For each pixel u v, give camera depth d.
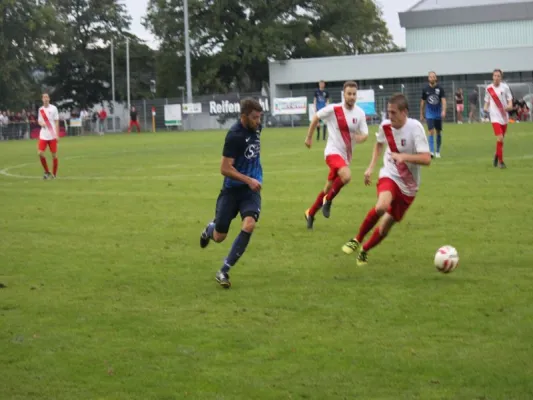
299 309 8.38
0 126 61.34
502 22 74.69
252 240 12.21
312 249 11.48
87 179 22.38
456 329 7.55
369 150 30.89
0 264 10.84
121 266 10.63
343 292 9.02
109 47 83.44
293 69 71.44
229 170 9.50
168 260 10.95
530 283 9.18
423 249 11.20
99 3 84.12
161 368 6.71
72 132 66.62
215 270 10.30
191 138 47.09
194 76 78.31
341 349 7.06
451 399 5.92
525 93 57.62
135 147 38.69
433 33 76.69
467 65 64.75
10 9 71.75
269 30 73.88
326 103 38.34
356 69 68.94
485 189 17.19
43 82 84.44
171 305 8.66
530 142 31.20
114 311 8.47
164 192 18.58
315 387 6.21
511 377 6.31
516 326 7.57
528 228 12.49
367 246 10.29
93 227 13.77
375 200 16.30
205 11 76.50
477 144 31.05
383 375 6.43
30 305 8.74
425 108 25.69
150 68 86.12
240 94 65.88
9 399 6.11
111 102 81.94
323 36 86.31
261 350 7.10
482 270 9.88
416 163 10.04
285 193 17.73
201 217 14.64
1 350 7.23
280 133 48.34
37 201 17.48
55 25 73.69
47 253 11.58
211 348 7.19
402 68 67.19
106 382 6.42
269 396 6.06
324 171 22.72
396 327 7.66
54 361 6.93
